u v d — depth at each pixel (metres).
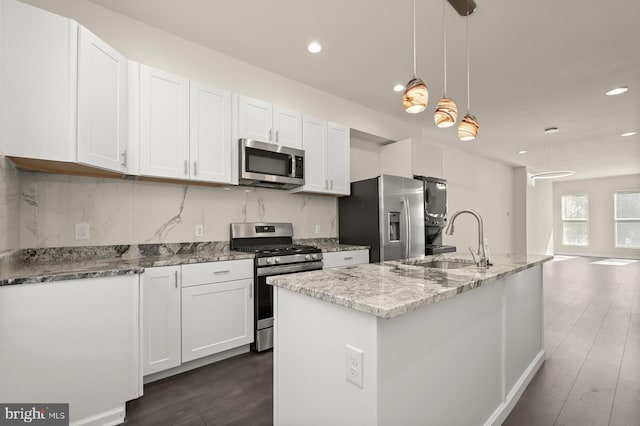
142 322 1.80
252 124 2.82
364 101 3.89
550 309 3.82
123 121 2.07
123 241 2.38
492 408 1.67
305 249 2.88
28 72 1.60
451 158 6.32
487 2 2.13
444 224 4.36
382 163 4.51
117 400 1.68
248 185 3.04
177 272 2.14
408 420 1.10
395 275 1.50
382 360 1.00
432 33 2.51
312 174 3.27
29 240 2.00
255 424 1.66
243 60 2.95
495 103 3.88
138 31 2.40
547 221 10.08
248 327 2.51
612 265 7.76
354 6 2.21
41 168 1.93
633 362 2.40
